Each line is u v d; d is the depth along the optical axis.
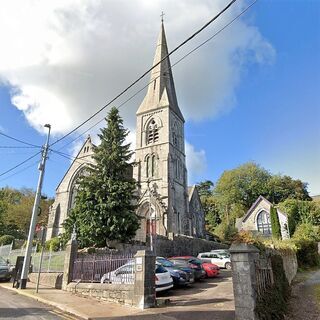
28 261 18.20
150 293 12.07
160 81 54.72
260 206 56.72
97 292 14.02
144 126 51.56
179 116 55.00
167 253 30.23
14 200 69.88
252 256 9.09
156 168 47.56
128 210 24.81
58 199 44.88
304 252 27.73
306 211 53.97
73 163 45.75
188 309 11.14
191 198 53.00
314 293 14.41
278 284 10.80
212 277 21.45
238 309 8.66
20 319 9.79
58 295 14.95
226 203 77.62
